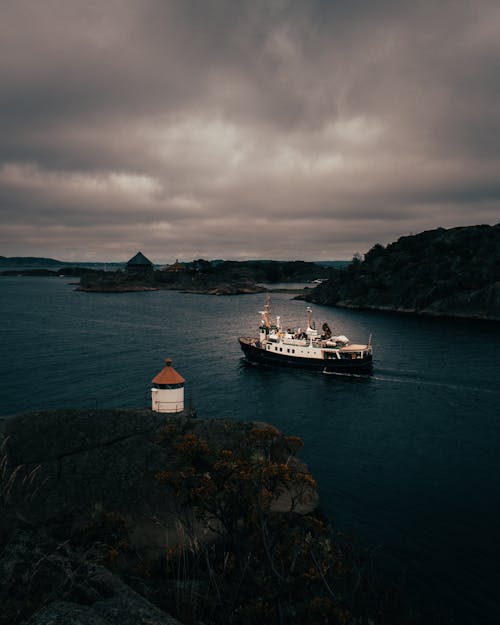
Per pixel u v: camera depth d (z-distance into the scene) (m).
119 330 121.25
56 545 13.38
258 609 12.40
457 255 189.50
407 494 34.06
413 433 47.53
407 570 24.75
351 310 193.38
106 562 12.80
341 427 49.62
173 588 14.73
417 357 86.94
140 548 17.39
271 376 73.75
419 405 57.78
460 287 171.50
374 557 25.73
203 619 13.19
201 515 13.40
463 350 94.06
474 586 23.61
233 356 90.00
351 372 74.94
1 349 88.88
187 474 13.40
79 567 11.38
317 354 77.56
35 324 127.69
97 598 10.41
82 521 16.23
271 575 13.52
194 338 110.69
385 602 20.50
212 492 13.05
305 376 73.88
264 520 13.14
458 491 34.50
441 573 24.61
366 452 42.38
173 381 32.34
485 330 125.75
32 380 64.81
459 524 29.84
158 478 13.70
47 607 9.08
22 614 9.41
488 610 21.80
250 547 14.02
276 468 13.37
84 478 19.06
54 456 19.62
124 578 14.13
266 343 83.38
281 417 53.25
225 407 56.97
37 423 20.80
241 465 13.47
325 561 14.32
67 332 114.50
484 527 29.47
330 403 58.97
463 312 161.62
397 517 30.67
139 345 97.88
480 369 76.00
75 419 21.48
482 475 37.25
